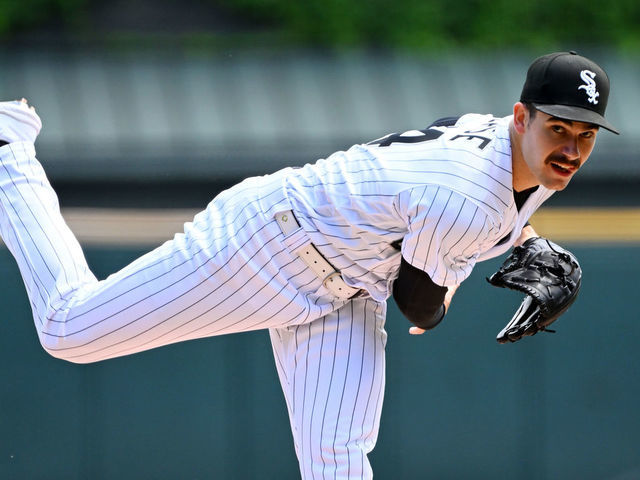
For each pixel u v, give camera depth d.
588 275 19.19
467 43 35.47
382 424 18.95
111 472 18.77
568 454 18.98
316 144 30.98
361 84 33.34
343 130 31.53
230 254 8.94
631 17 36.72
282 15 35.28
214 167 25.94
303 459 9.44
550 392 19.03
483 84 33.66
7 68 33.25
